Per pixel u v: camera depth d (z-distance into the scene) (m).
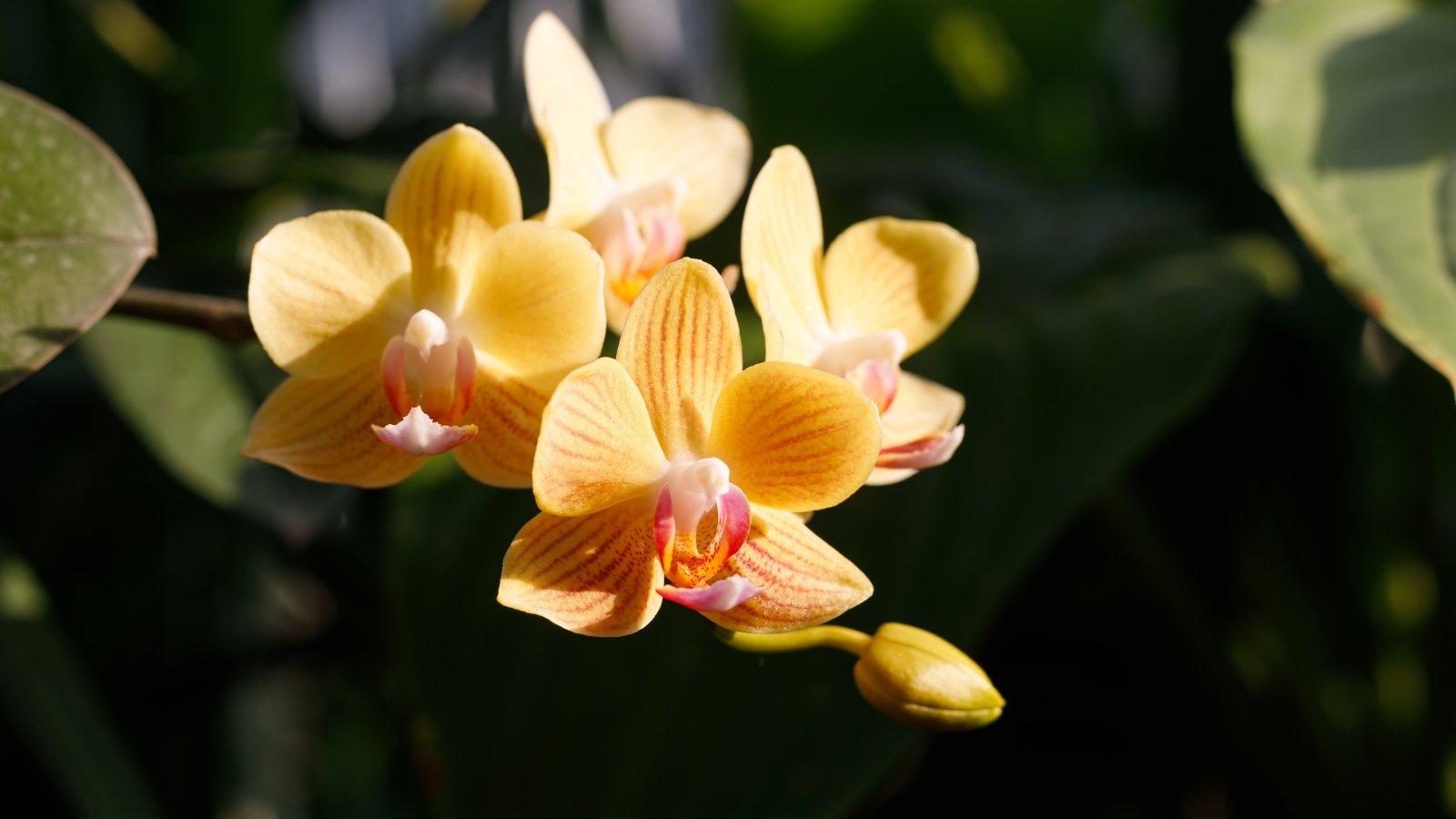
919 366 0.58
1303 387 0.66
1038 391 0.57
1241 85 0.58
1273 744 0.64
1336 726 0.66
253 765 0.68
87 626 0.65
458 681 0.53
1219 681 0.63
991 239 0.65
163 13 0.71
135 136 0.72
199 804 0.65
